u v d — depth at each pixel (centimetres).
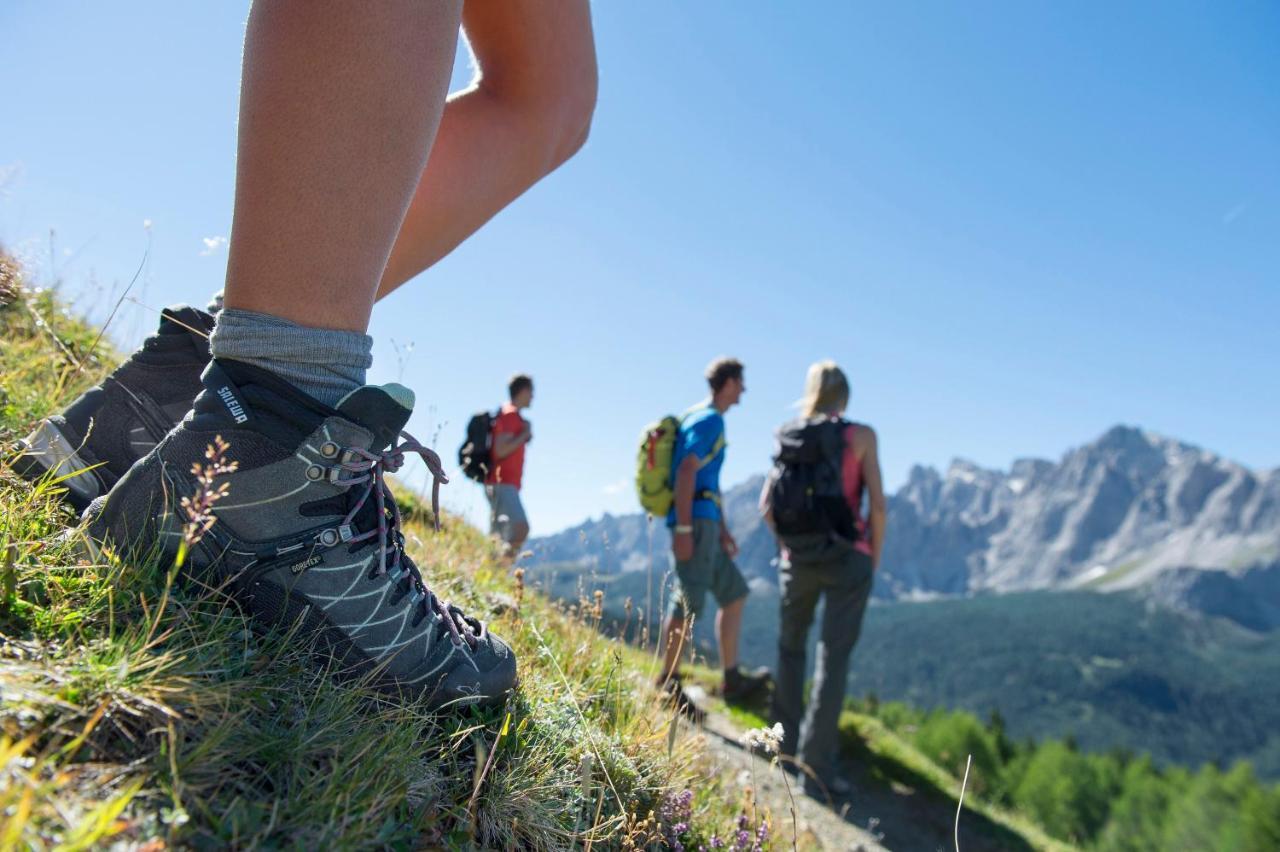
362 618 124
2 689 84
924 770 735
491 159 150
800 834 304
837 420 603
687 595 635
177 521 115
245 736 99
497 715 152
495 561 377
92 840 68
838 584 591
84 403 138
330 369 115
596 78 169
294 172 102
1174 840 8269
